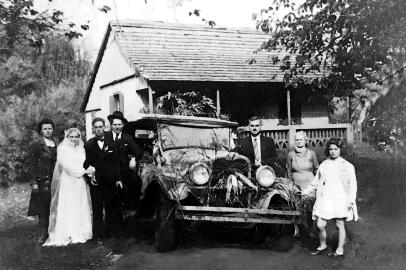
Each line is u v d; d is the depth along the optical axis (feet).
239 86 43.04
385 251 15.42
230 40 49.55
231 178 16.42
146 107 42.29
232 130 22.25
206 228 19.20
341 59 23.39
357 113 42.29
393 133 24.64
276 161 19.16
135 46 45.09
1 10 24.09
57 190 18.22
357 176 25.70
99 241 18.06
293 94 47.29
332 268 14.08
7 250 16.47
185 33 48.73
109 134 19.11
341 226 15.24
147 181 17.26
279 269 14.01
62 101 45.16
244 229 18.88
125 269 14.42
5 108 37.58
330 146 15.48
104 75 51.44
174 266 14.47
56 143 19.48
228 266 14.33
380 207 20.90
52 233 17.99
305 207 16.80
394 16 19.75
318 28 23.09
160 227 16.02
